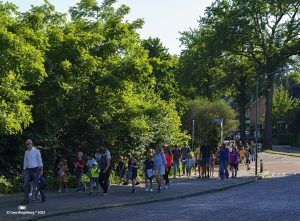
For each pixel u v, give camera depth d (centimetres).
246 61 6819
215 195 1981
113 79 2161
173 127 3061
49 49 2006
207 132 4753
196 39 6394
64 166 1977
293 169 3759
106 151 1866
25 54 1625
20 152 1981
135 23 2486
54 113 2102
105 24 2455
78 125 2306
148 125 2625
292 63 6450
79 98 2048
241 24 5847
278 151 6456
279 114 9388
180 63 6344
